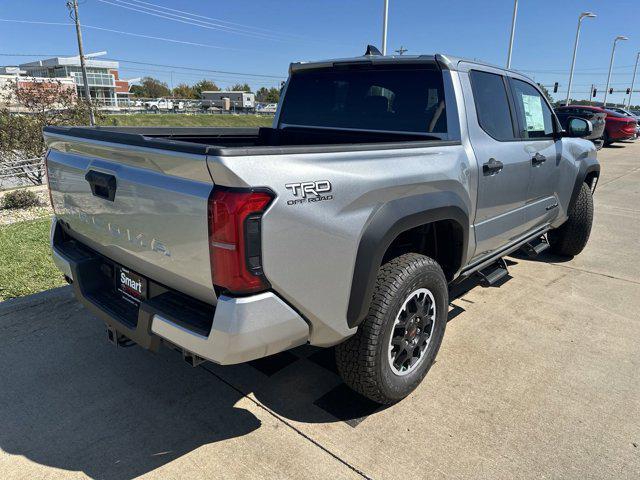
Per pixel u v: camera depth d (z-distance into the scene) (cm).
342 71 367
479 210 330
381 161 245
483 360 334
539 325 388
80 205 269
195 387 302
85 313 390
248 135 441
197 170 194
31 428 263
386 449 251
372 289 243
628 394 299
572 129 451
